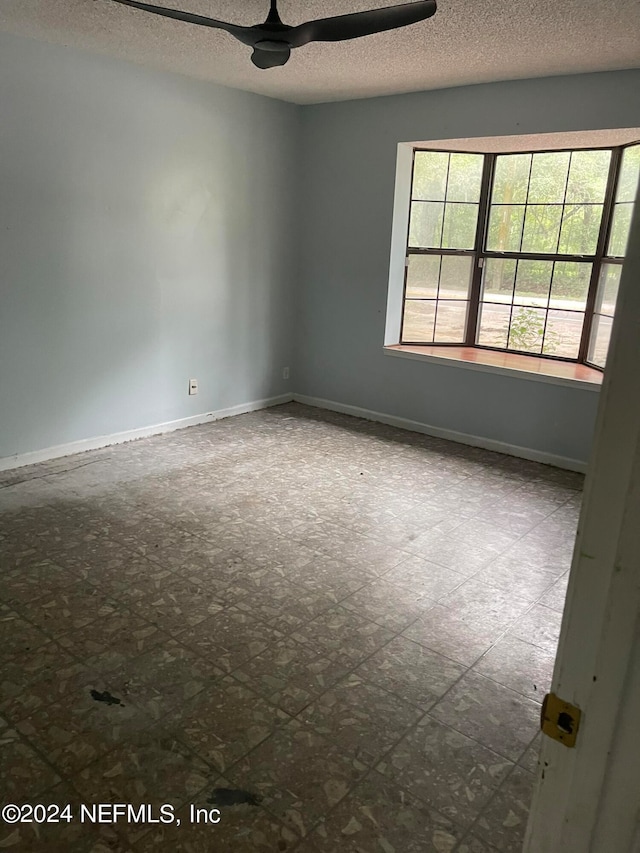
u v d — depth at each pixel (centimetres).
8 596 256
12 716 195
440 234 484
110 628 238
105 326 411
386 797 172
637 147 391
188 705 202
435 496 369
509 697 211
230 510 341
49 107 353
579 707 66
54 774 175
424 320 502
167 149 417
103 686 209
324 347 535
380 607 258
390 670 221
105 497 351
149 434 457
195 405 484
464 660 228
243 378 517
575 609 64
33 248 364
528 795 174
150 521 325
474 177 470
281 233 514
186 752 184
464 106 412
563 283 445
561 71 361
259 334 520
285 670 220
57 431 402
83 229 385
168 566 282
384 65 361
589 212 425
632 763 63
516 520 341
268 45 248
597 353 430
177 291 448
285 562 290
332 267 511
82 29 319
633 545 58
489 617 254
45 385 389
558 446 421
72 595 258
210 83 430
